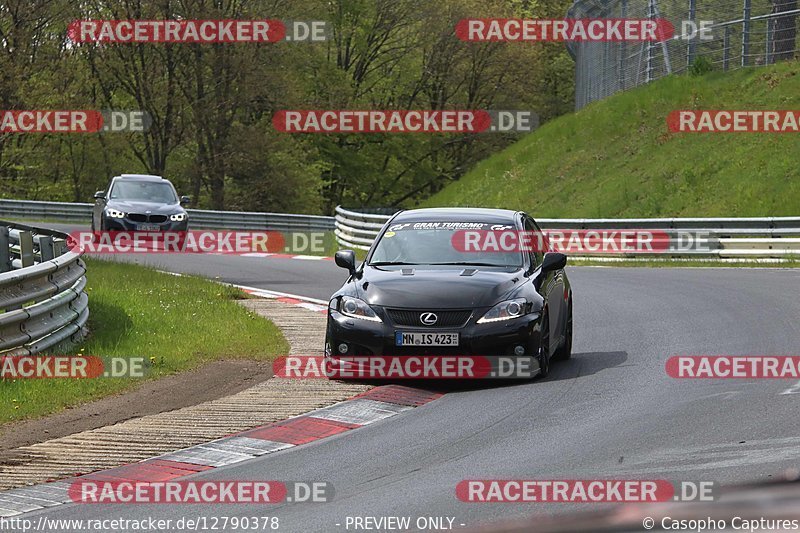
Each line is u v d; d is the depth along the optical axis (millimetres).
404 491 21688
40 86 156125
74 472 24453
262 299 64812
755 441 25312
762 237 93125
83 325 46750
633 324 50875
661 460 23672
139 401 33625
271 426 29641
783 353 40219
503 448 25906
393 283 37688
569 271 84250
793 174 118625
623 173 140500
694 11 153625
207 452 26453
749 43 147375
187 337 46188
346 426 29656
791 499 4914
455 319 36312
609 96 173875
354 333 36750
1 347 36500
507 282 37688
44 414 31625
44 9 151875
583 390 34219
